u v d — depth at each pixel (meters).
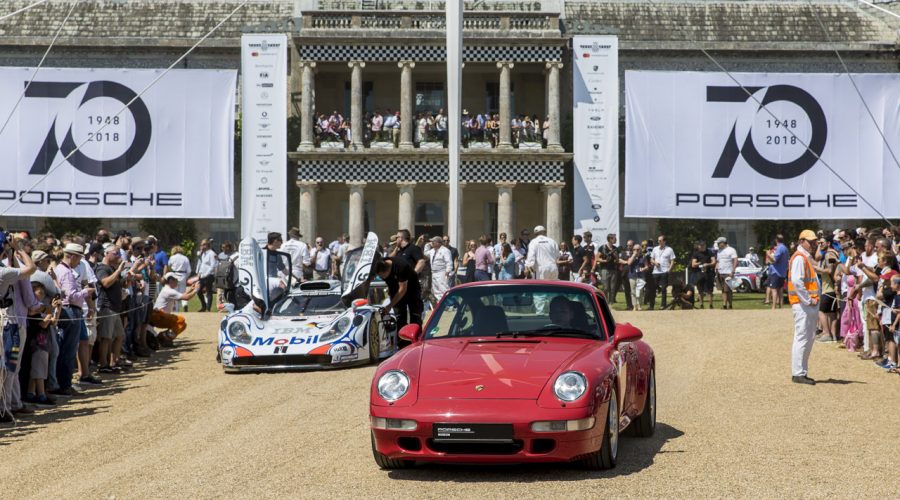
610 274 28.52
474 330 9.17
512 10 42.41
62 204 32.88
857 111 32.66
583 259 27.67
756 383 13.90
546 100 44.59
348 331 15.64
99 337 15.38
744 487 7.46
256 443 9.58
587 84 37.12
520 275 28.73
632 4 49.75
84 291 13.78
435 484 7.66
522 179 42.06
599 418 7.80
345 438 9.72
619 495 7.20
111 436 10.27
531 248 24.62
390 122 42.25
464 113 42.69
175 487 7.73
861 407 11.75
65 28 47.59
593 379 7.86
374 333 16.36
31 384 12.66
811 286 13.77
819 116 32.72
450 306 9.47
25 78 32.72
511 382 7.83
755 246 45.88
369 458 8.74
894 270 15.19
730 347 18.17
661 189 33.09
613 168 37.06
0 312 11.27
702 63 48.03
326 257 32.19
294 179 44.06
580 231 37.00
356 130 42.16
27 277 11.38
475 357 8.30
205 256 28.91
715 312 25.72
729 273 27.77
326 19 42.22
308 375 14.81
